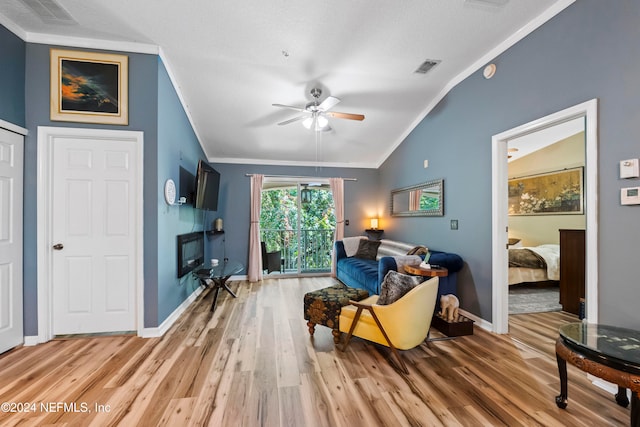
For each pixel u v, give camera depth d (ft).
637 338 5.02
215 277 11.66
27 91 8.10
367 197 19.03
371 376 6.46
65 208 8.42
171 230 10.01
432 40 8.64
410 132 14.56
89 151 8.54
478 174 9.84
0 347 7.39
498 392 5.88
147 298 8.63
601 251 6.12
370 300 8.45
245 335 8.74
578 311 10.56
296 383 6.16
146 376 6.39
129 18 7.65
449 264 10.14
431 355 7.49
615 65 5.92
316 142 15.90
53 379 6.26
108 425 4.86
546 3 7.19
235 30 8.17
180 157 11.24
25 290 8.01
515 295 13.14
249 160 17.54
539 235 16.93
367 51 9.14
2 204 7.50
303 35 8.39
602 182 6.13
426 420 5.02
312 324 8.60
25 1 6.92
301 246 18.75
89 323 8.57
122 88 8.61
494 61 9.13
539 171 16.94
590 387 6.03
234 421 4.99
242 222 17.33
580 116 6.75
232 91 11.23
